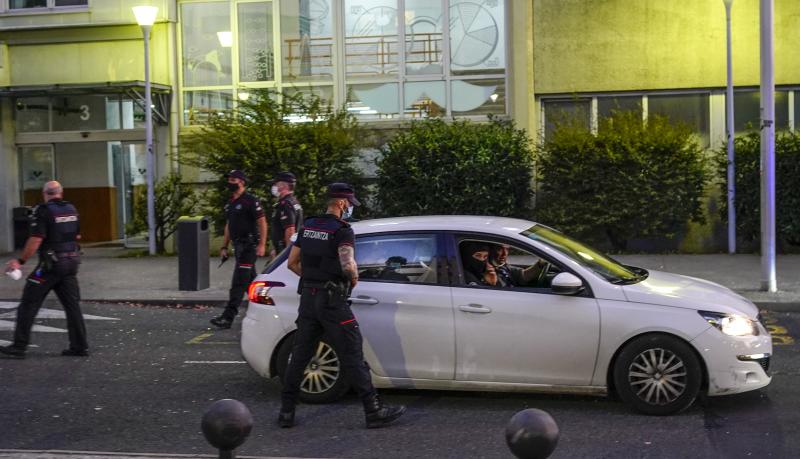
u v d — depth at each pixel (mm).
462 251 7633
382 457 6406
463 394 8055
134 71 20781
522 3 19172
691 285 7734
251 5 20781
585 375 7266
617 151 17672
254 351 7895
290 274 7934
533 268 7883
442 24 20188
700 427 6902
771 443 6496
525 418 3619
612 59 19000
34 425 7402
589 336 7211
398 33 20375
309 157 18188
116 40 20766
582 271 7391
